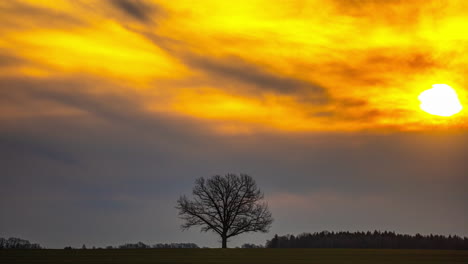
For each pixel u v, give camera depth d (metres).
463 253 64.69
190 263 47.84
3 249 68.50
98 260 50.81
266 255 59.22
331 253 63.94
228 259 53.09
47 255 57.78
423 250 73.75
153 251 66.06
